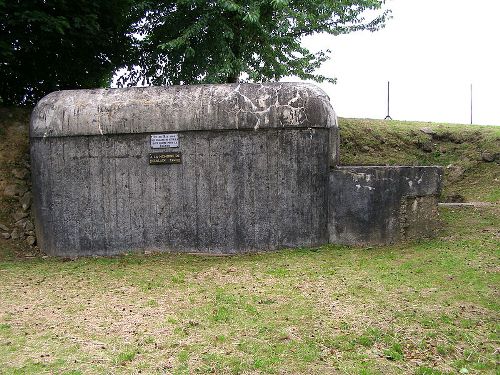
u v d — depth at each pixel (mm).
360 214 7488
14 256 7773
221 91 7695
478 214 8938
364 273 6164
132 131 7590
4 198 8664
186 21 10570
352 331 4566
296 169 7520
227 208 7562
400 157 11453
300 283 5879
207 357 4094
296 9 10750
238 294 5562
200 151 7566
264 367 3943
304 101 7512
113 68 11078
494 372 3963
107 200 7695
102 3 9516
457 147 11766
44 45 9016
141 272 6598
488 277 5902
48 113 7781
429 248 7125
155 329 4672
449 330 4602
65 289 5941
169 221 7641
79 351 4246
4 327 4781
